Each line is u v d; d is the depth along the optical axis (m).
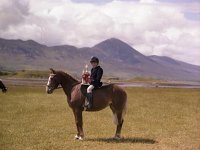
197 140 16.41
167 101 34.31
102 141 15.83
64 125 19.73
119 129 16.52
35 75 150.38
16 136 16.28
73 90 16.45
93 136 17.05
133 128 19.36
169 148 14.69
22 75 147.50
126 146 14.88
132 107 28.44
